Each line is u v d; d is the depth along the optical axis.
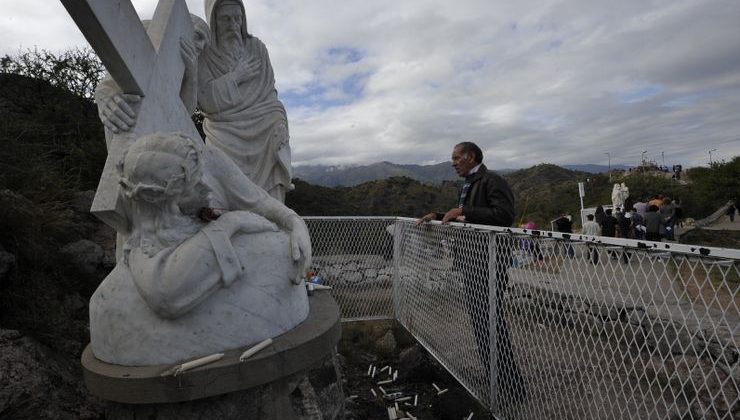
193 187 1.95
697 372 2.82
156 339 1.81
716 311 2.36
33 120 7.18
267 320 2.02
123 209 1.98
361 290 5.89
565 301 2.56
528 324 2.89
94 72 9.97
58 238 4.29
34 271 3.54
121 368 1.81
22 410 2.20
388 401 3.77
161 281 1.75
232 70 3.28
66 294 3.70
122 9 1.97
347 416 3.46
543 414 2.90
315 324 2.26
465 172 3.89
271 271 2.06
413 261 4.95
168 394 1.70
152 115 2.29
